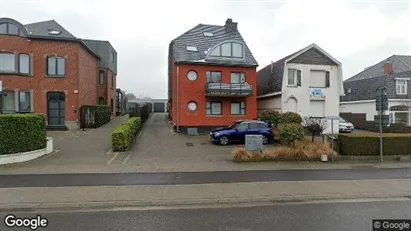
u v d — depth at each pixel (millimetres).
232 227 5371
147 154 13125
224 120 22188
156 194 7246
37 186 7871
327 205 6703
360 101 29141
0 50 20000
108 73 30438
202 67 21859
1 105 20312
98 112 22953
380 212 6211
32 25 22656
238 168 10352
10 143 11195
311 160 11727
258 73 28078
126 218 5852
